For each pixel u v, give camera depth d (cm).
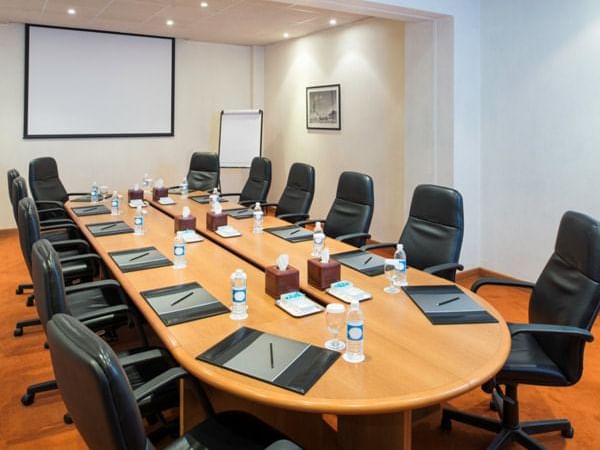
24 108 642
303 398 142
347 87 615
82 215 418
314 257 268
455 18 443
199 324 194
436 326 191
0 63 623
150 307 211
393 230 570
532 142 429
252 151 753
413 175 495
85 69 670
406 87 491
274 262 277
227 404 194
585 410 260
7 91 631
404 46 526
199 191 573
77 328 118
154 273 259
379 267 265
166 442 229
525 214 442
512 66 438
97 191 508
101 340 114
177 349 173
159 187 502
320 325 192
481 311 206
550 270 231
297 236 337
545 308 225
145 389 159
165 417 243
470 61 457
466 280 475
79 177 688
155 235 346
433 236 303
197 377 160
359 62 593
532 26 418
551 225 422
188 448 159
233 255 294
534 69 421
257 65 789
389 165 566
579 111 392
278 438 163
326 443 209
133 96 708
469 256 481
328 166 663
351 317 167
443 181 469
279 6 521
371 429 185
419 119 483
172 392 192
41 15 576
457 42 447
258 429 168
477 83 465
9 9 546
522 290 448
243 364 162
